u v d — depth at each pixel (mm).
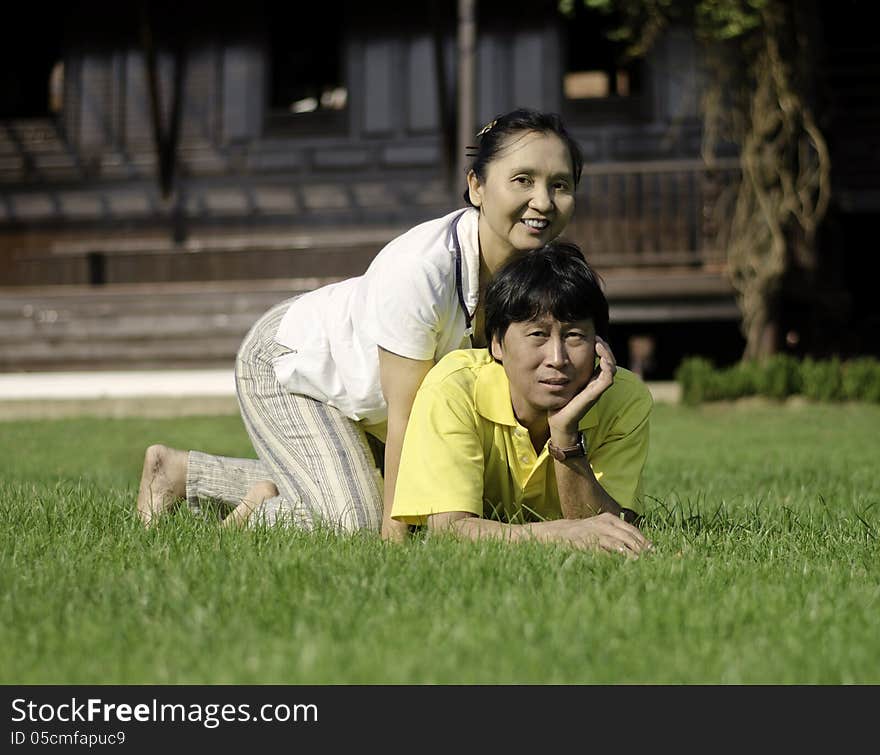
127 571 5508
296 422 7293
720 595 5027
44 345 26844
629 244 26562
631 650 4125
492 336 6191
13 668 3939
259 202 28641
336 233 28391
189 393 23688
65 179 29203
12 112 29766
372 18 28141
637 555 5852
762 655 4074
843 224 28859
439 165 27984
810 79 24781
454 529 6125
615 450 6602
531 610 4609
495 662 3926
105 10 29000
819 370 23000
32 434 18438
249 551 5766
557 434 6012
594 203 26766
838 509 8547
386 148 28156
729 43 24922
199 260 28125
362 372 7051
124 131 29062
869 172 26484
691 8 24547
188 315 26625
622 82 27547
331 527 6754
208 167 28781
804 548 6488
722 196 25297
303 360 7242
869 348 28562
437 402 6250
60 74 29672
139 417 21906
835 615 4621
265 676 3850
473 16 24172
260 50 28609
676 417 21031
